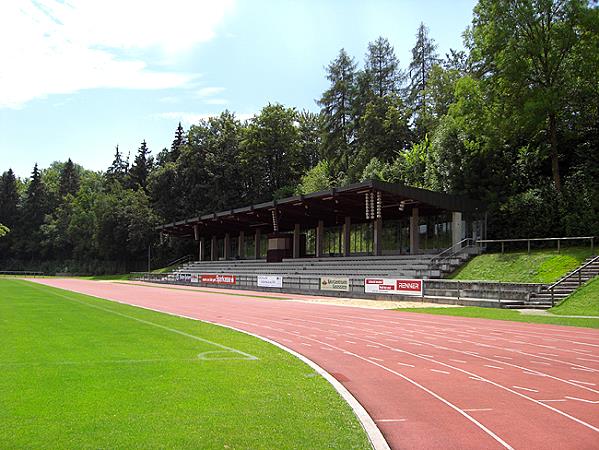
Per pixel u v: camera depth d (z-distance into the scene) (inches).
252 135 3208.7
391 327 768.9
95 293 1579.7
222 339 594.2
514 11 1435.8
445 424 306.7
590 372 462.0
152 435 246.5
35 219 4648.1
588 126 1653.5
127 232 3444.9
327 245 2294.5
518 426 303.9
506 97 1503.4
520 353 556.1
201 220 2357.3
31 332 605.3
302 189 2706.7
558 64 1455.5
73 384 345.1
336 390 362.9
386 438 281.3
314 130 3695.9
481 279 1304.1
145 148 4298.7
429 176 1934.1
